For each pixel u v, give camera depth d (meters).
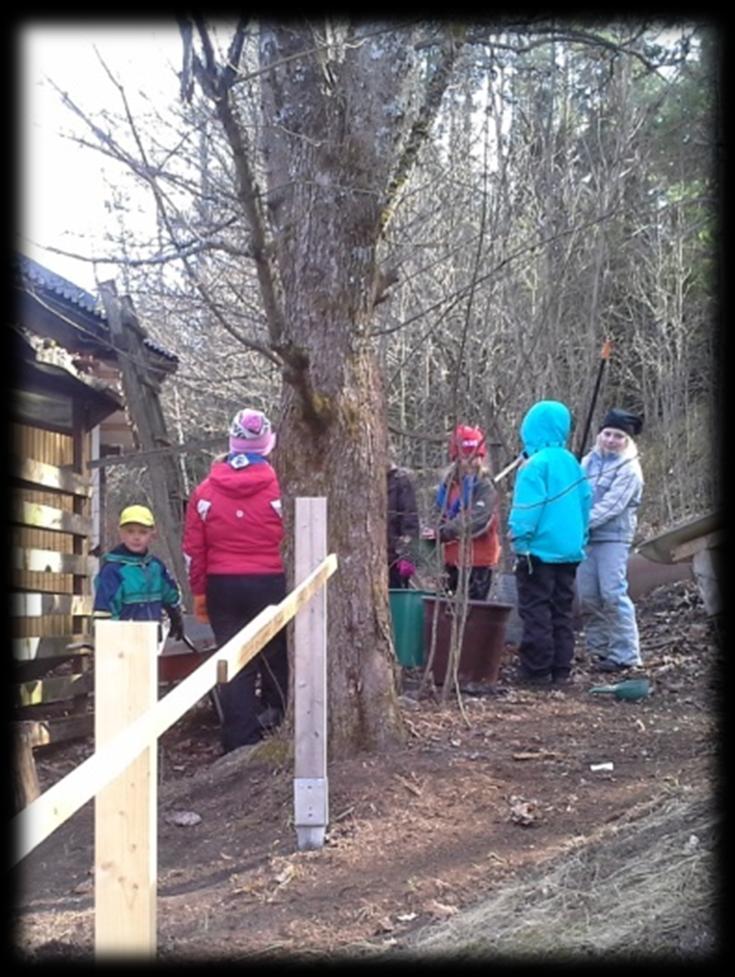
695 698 7.21
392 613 7.95
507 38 8.09
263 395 12.49
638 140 13.42
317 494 5.93
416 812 5.30
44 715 7.89
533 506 7.80
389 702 6.02
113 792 2.68
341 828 5.21
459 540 7.34
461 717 6.68
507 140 12.83
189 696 2.77
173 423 14.85
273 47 5.77
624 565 8.40
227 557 7.22
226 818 5.62
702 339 16.67
